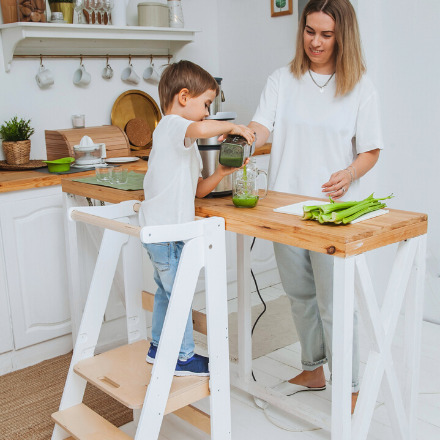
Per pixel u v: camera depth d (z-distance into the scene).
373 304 1.59
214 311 1.73
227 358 1.79
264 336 2.99
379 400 2.36
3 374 2.67
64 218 2.50
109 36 3.09
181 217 1.73
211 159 1.94
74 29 2.95
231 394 2.46
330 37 1.96
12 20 2.85
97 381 1.77
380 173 3.14
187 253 1.64
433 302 3.06
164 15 3.29
